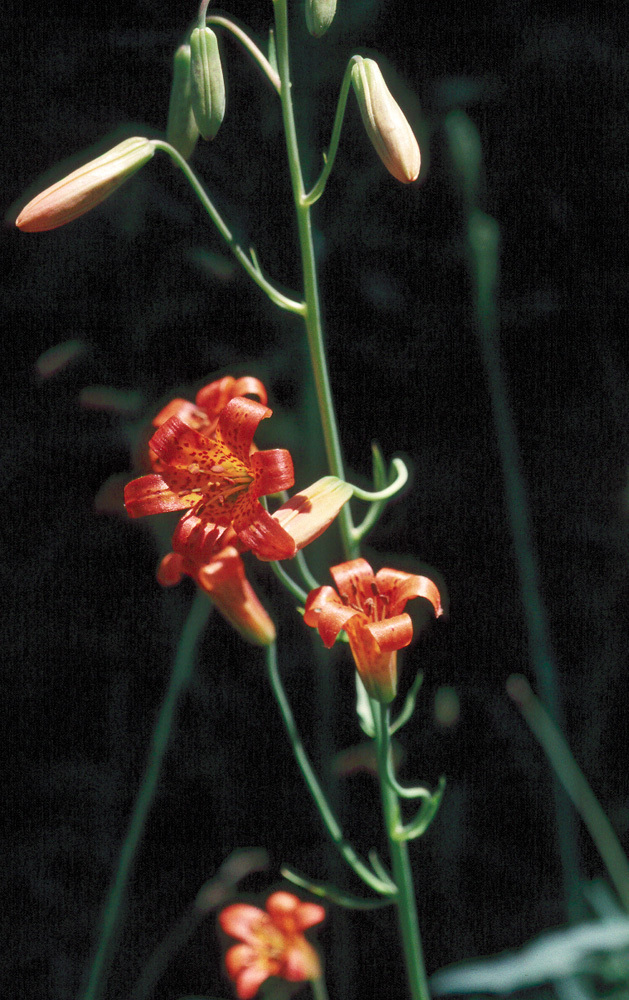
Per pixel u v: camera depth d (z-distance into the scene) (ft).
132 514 2.26
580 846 3.31
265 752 3.37
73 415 3.30
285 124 2.22
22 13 3.18
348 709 3.34
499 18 3.20
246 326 3.24
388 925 3.30
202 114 2.23
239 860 3.12
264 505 2.22
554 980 2.74
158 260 3.24
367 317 3.29
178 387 3.24
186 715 3.38
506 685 3.41
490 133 3.28
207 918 3.32
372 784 3.37
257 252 3.22
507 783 3.36
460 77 3.22
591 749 3.35
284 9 2.20
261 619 2.37
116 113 3.19
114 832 3.35
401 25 3.16
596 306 3.37
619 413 3.38
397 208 3.25
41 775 3.39
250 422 2.20
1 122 3.19
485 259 2.75
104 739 3.40
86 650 3.40
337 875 3.29
